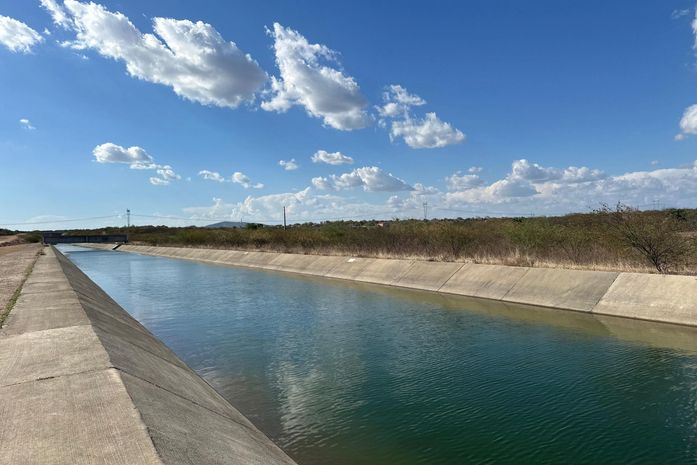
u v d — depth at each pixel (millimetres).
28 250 58031
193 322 16641
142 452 4188
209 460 4629
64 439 4441
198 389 8422
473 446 6930
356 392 9258
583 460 6438
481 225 26891
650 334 12586
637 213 17250
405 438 7223
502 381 9586
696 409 7930
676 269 15758
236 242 55031
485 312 16562
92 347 7965
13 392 5766
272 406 8633
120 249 92125
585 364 10414
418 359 11289
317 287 25234
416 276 23828
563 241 20422
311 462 6559
